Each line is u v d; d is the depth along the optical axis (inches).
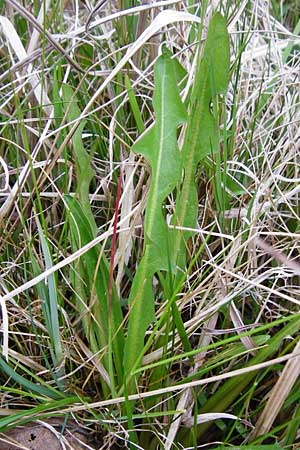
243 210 10.9
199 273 10.3
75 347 9.4
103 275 9.0
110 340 8.3
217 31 8.3
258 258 11.2
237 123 12.5
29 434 8.7
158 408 9.3
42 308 9.0
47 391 8.9
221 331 9.4
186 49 11.7
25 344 9.7
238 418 8.6
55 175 11.4
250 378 9.0
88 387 9.8
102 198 11.1
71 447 8.6
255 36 13.8
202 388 9.3
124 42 12.6
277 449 8.3
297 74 13.5
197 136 8.7
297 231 10.9
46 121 11.7
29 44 11.9
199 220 11.0
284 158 12.0
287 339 10.0
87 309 8.9
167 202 11.0
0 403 9.2
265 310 10.7
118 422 8.7
